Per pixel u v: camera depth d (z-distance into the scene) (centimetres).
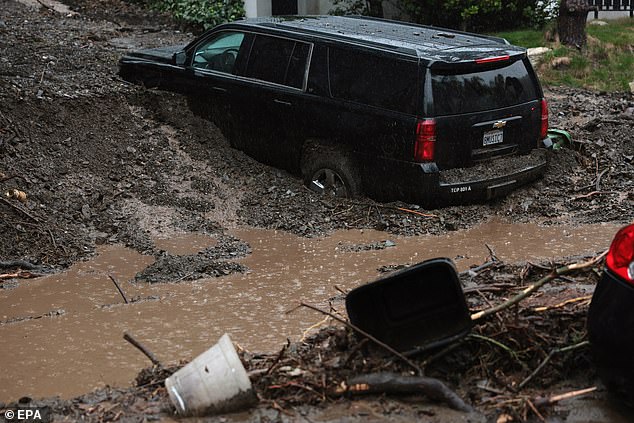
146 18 1836
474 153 1007
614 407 567
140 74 1220
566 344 609
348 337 620
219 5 1784
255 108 1105
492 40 1103
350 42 1028
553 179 1089
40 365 669
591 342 550
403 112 984
